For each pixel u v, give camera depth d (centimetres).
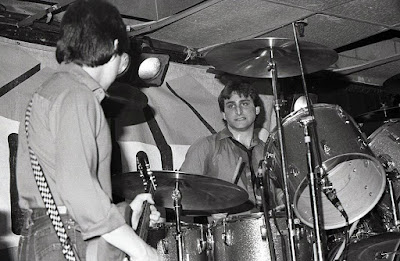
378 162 357
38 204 189
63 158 178
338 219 374
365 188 376
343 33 507
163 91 493
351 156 360
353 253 361
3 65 396
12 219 382
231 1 415
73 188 176
